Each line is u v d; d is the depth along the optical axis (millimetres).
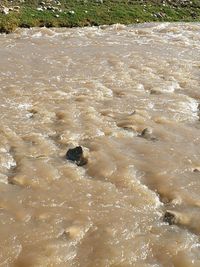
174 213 12195
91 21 34969
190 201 12930
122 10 37781
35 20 33000
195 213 12383
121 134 16719
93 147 15609
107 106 19188
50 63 24781
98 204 12578
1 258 10648
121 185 13570
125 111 18766
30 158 14797
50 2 36500
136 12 38031
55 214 12102
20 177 13617
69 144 15766
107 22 35438
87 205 12500
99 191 13180
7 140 15883
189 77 23406
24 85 21234
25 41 29016
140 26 35531
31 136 16219
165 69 24500
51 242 11164
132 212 12352
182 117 18422
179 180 13898
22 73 22984
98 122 17562
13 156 14953
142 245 11156
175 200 12930
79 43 29219
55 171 14047
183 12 40500
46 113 18141
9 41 28797
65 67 24250
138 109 18891
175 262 10711
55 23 33469
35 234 11391
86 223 11797
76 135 16438
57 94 20219
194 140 16484
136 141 16266
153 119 18047
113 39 30719
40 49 27422
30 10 34219
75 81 22109
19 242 11117
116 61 25531
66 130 16734
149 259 10789
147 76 23297
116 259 10711
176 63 25719
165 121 17859
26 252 10844
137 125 17422
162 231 11680
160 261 10742
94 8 37031
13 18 32156
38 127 16984
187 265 10617
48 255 10773
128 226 11773
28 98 19641
